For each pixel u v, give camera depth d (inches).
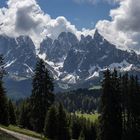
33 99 3152.1
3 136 1664.6
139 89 3161.9
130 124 3105.3
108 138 2792.8
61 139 3457.2
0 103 3570.4
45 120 3193.9
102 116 2832.2
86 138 5644.7
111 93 2842.0
